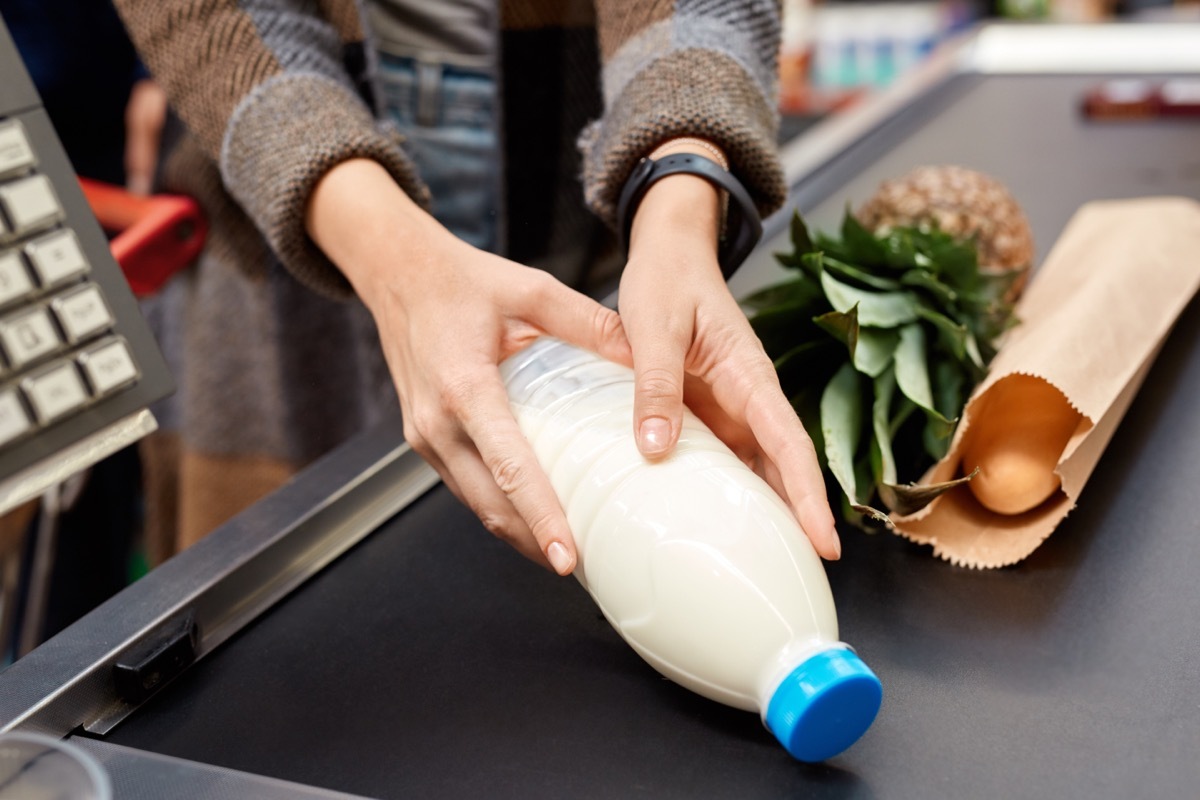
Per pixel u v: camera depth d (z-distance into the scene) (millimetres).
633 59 640
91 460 444
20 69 425
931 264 591
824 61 2301
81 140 1550
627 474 418
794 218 575
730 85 606
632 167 602
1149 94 1288
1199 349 705
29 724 415
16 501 417
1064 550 517
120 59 1510
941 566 512
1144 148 1167
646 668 451
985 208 708
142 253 921
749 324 503
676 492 406
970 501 547
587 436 439
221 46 669
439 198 922
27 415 418
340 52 786
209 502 1121
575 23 869
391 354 557
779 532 401
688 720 418
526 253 938
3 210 414
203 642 485
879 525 550
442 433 495
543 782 393
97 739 432
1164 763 384
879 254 594
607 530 412
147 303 1200
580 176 821
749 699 388
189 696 455
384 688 451
